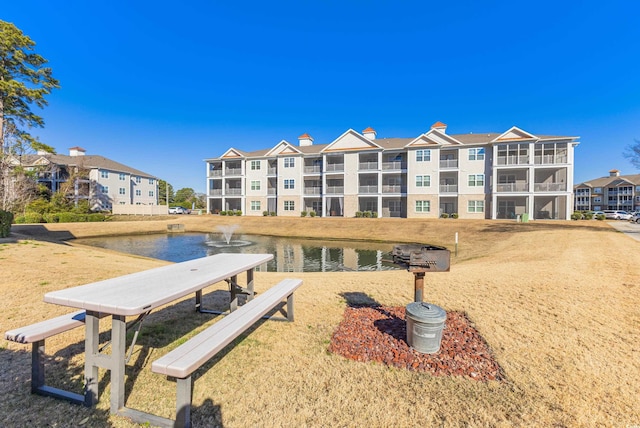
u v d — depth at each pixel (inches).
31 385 115.5
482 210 1222.3
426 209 1278.3
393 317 197.9
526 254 472.4
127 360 126.3
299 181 1493.6
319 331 177.5
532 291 239.5
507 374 133.1
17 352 145.8
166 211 1776.6
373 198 1450.5
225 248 813.9
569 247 492.7
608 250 444.1
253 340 165.3
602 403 114.7
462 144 1235.2
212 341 112.6
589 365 139.5
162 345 160.2
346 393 120.2
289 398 117.1
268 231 1143.0
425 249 171.2
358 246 845.8
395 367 138.7
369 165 1370.6
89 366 110.1
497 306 210.8
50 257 397.4
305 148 1603.1
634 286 249.9
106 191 1814.7
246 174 1636.3
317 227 1143.0
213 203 1785.2
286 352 152.4
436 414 108.7
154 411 109.3
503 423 104.4
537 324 181.6
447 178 1321.4
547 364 140.8
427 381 128.1
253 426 102.5
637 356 146.8
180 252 746.8
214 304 228.2
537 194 1110.4
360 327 181.9
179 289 125.6
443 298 230.5
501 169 1183.6
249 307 154.9
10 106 608.4
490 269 338.0
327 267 581.9
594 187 2630.4
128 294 117.1
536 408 111.9
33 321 179.2
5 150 745.6
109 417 105.5
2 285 244.8
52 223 1104.8
